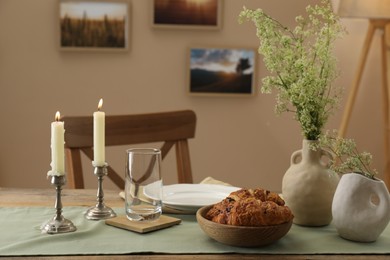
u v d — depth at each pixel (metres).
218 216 1.35
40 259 1.26
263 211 1.32
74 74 3.37
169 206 1.61
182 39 3.42
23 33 3.31
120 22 3.35
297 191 1.52
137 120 2.28
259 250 1.34
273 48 1.51
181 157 2.34
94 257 1.28
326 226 1.55
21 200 1.77
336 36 1.52
